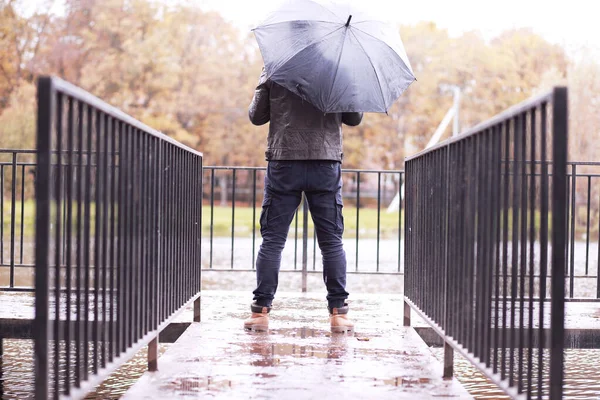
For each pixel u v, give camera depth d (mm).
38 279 1932
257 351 3666
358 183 6926
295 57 3990
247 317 4809
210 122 31359
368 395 2850
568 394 3941
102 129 2566
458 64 31891
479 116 31859
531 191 2277
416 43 32031
